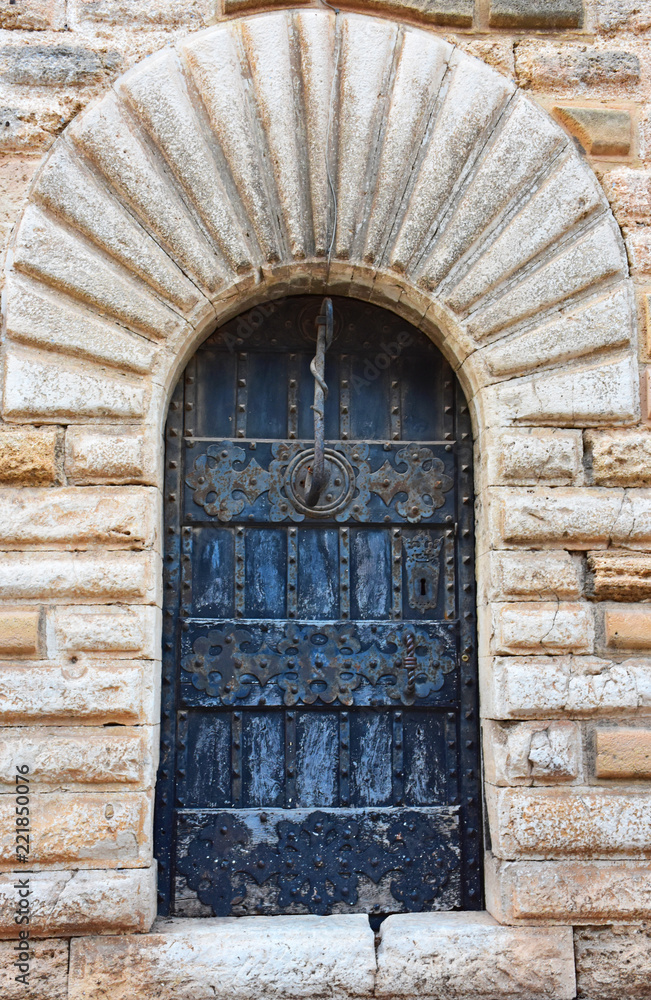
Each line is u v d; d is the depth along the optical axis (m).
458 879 3.60
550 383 3.61
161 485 3.61
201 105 3.63
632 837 3.34
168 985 3.18
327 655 3.71
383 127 3.69
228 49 3.63
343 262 3.62
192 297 3.55
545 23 3.86
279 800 3.62
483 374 3.63
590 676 3.44
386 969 3.26
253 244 3.61
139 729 3.30
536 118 3.71
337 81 3.70
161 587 3.57
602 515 3.53
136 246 3.52
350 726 3.69
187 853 3.53
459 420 3.89
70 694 3.26
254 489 3.78
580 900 3.31
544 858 3.35
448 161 3.65
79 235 3.53
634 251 3.72
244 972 3.21
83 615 3.32
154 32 3.70
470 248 3.66
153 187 3.54
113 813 3.23
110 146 3.53
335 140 3.67
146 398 3.48
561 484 3.58
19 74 3.61
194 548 3.74
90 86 3.62
